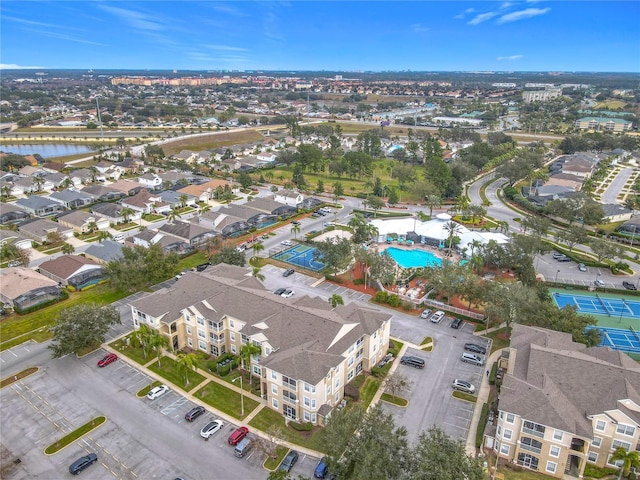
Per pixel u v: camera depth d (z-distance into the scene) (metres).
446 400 71.75
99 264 116.75
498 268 120.00
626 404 58.06
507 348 80.69
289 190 188.12
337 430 54.00
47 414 68.00
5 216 153.88
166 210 173.00
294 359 66.62
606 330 93.19
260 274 113.19
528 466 60.25
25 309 96.06
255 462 59.97
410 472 48.47
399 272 115.94
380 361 81.12
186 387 74.25
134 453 61.06
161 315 82.69
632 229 147.88
